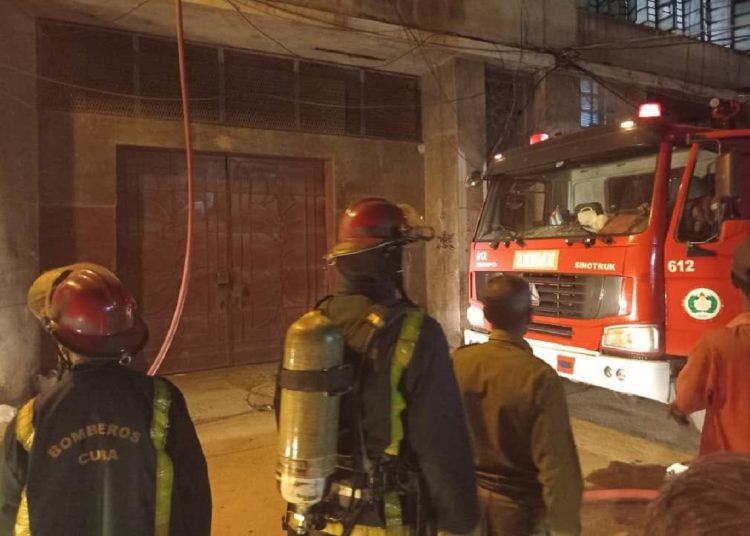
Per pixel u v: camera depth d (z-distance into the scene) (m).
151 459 1.67
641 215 4.57
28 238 6.36
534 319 5.21
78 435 1.63
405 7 8.03
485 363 2.17
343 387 1.66
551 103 9.53
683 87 11.02
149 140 7.26
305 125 8.36
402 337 1.71
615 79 10.21
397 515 1.69
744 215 4.42
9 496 1.69
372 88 8.91
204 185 7.75
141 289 7.36
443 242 8.95
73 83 6.89
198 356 7.68
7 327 5.86
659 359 4.36
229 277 7.88
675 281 4.36
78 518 1.60
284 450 1.63
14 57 6.14
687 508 0.70
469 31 8.62
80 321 1.70
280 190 8.28
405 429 1.71
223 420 5.73
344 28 7.45
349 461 1.71
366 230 1.87
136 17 6.84
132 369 1.80
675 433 5.20
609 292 4.60
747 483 0.70
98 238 6.98
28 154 6.41
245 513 3.83
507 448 2.10
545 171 5.62
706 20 12.84
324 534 1.80
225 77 7.79
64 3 6.40
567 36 9.66
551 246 5.08
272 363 8.09
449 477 1.68
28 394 6.21
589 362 4.68
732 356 2.28
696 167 4.61
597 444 4.93
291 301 8.34
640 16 11.98
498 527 2.10
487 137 9.16
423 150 9.23
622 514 3.49
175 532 1.69
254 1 6.83
